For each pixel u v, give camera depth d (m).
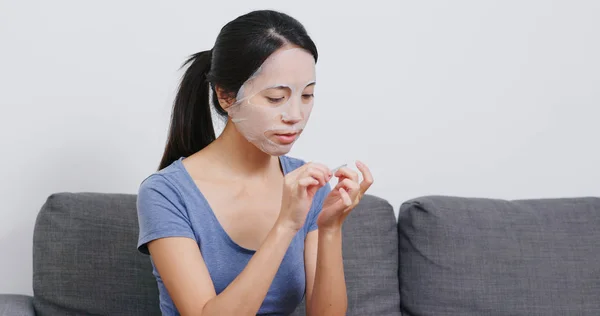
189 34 2.17
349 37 2.25
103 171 2.13
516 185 2.37
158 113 2.16
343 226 1.99
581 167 2.39
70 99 2.11
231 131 1.60
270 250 1.41
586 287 2.00
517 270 1.99
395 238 2.04
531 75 2.35
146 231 1.51
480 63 2.32
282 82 1.44
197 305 1.43
